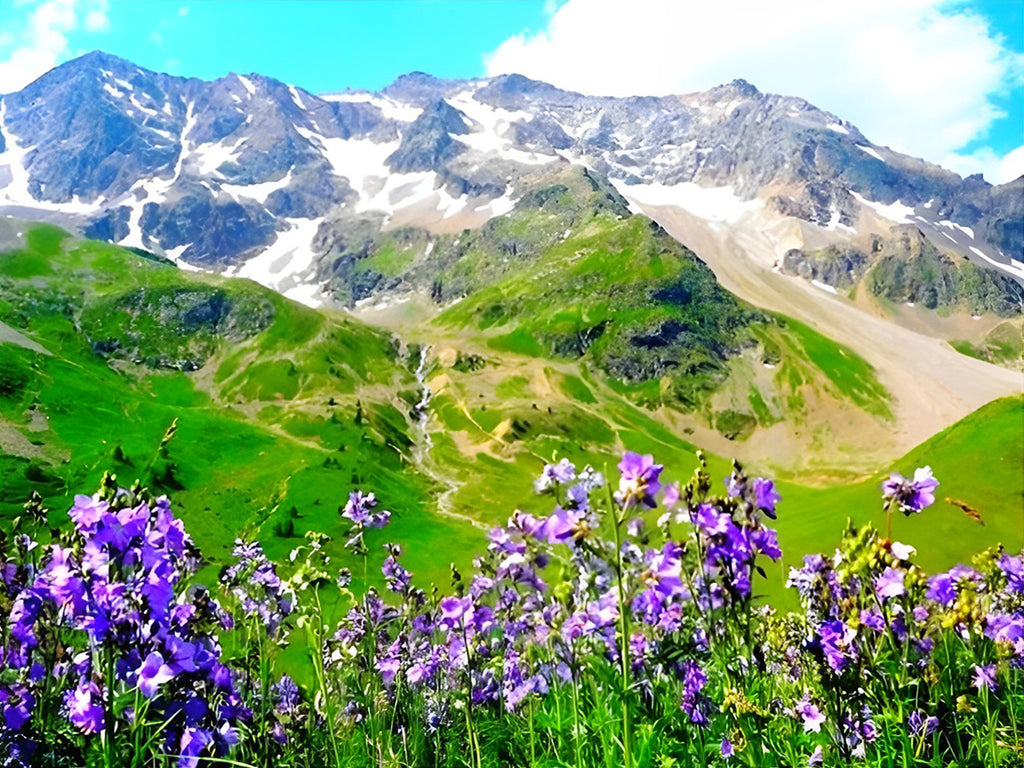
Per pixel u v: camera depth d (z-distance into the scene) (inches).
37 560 220.2
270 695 257.3
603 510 194.5
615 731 228.8
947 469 3169.3
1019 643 222.5
